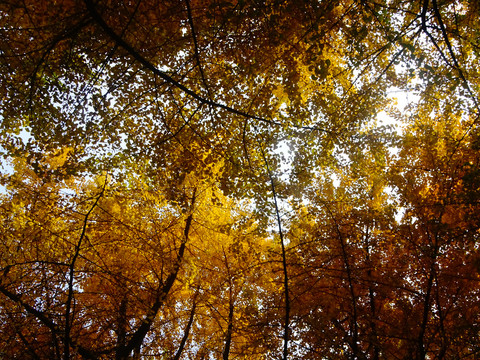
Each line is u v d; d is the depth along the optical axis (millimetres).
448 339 5703
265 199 6043
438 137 6613
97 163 5742
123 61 5035
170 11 4367
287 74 5555
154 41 4754
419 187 6777
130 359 5891
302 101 6422
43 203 5898
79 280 5777
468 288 6012
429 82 5578
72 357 5117
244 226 6441
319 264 7258
